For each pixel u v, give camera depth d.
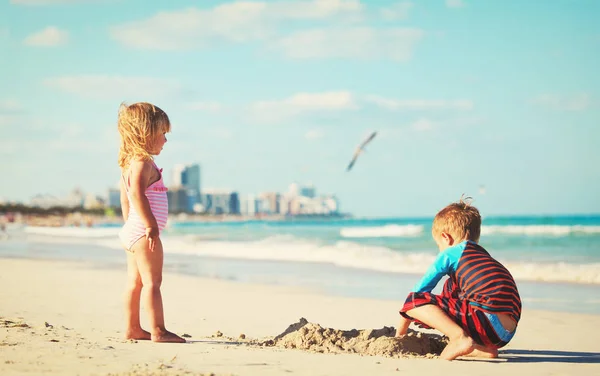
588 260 14.03
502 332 3.49
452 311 3.56
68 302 6.43
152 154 3.81
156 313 3.81
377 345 3.69
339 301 7.23
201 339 4.18
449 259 3.61
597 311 6.57
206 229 53.41
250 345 3.85
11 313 5.36
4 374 2.59
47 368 2.73
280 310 6.38
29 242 29.31
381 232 31.59
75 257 16.89
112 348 3.42
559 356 3.83
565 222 49.97
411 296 3.69
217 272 11.88
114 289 8.00
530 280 9.82
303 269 12.39
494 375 3.07
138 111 3.73
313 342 3.86
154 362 3.00
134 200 3.68
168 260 15.45
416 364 3.27
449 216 3.74
